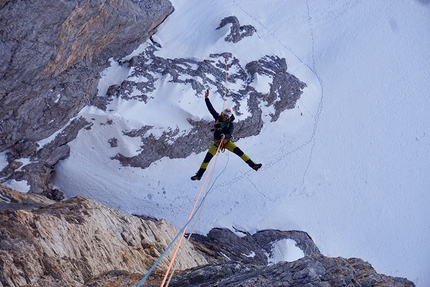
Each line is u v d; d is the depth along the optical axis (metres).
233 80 36.72
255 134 37.22
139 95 32.28
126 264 18.52
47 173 30.64
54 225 16.73
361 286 12.87
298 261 13.77
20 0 22.12
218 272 14.88
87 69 30.08
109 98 31.70
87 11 25.36
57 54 25.56
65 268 15.55
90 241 17.83
